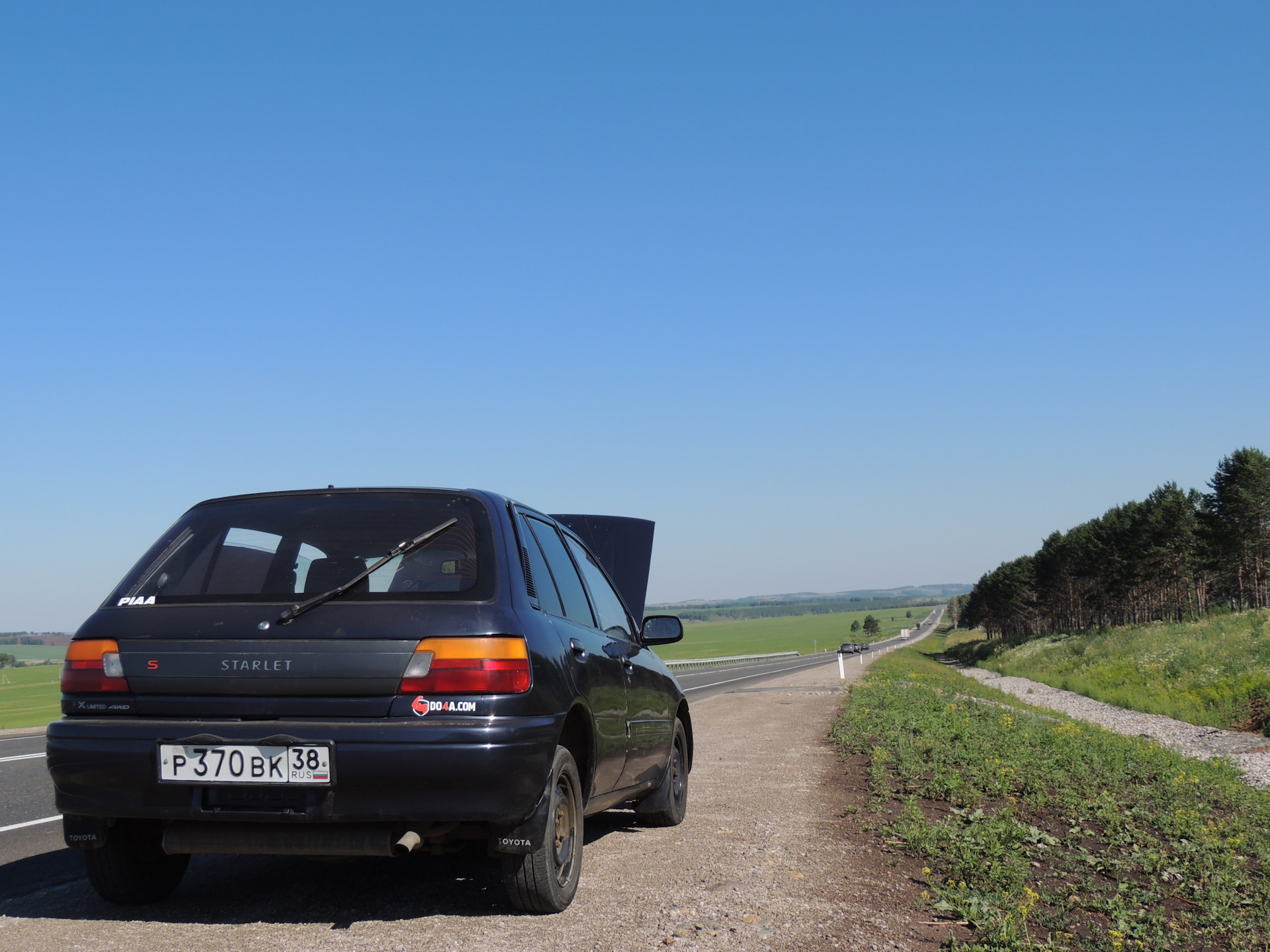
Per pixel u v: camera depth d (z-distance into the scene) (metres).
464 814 3.79
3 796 8.62
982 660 96.00
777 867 5.48
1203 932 5.03
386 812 3.78
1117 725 29.42
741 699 23.89
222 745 3.82
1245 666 36.84
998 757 10.73
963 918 4.68
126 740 3.90
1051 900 5.22
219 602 4.15
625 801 6.19
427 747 3.76
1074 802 8.70
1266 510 66.81
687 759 7.28
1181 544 79.19
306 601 4.08
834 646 168.00
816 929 4.35
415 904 4.42
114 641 4.10
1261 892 5.93
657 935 4.09
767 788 8.73
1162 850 6.99
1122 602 92.88
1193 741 24.45
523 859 4.12
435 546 4.30
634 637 6.67
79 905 4.43
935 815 7.50
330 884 4.80
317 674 3.89
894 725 13.94
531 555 4.72
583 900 4.61
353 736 3.78
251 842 3.91
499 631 3.98
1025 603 126.62
